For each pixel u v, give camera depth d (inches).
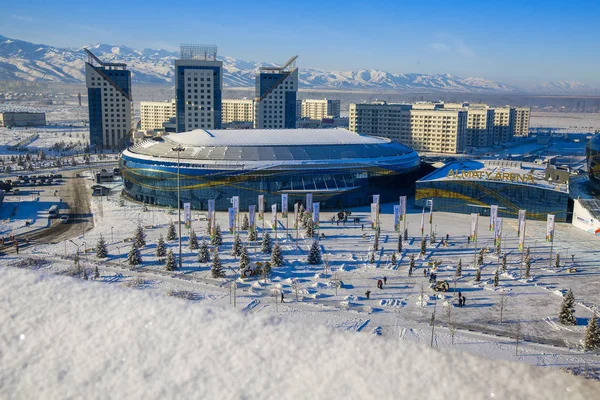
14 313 354.9
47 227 3843.5
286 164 4626.0
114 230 3725.4
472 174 4453.7
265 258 3021.7
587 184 4847.4
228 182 4544.8
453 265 2920.8
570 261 3046.3
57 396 297.1
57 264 2834.6
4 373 320.2
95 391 301.0
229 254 3100.4
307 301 2353.6
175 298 365.7
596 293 2512.3
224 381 301.3
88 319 345.7
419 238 3567.9
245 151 4805.6
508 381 295.9
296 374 303.1
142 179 4795.8
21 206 4557.1
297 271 2810.0
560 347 1878.7
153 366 314.2
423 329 2050.9
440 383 288.8
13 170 6811.0
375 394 285.9
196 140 5098.4
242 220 4018.2
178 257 3029.0
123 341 334.6
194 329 339.6
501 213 4350.4
